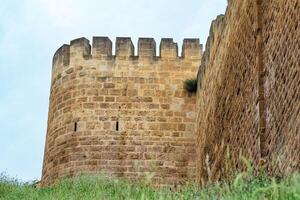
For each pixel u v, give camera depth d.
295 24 17.31
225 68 26.45
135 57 34.81
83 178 25.55
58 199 19.56
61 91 35.09
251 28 22.08
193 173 33.03
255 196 11.75
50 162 34.56
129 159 33.19
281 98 18.30
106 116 33.88
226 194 13.50
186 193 15.40
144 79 34.47
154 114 33.97
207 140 29.80
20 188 24.27
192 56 34.97
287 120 17.56
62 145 34.06
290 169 16.78
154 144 33.50
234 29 24.98
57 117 34.91
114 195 18.38
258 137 20.14
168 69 34.72
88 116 33.91
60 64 35.66
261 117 20.06
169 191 16.20
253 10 21.78
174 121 33.94
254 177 16.50
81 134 33.69
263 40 20.69
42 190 23.39
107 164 33.06
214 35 29.75
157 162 33.19
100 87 34.31
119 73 34.53
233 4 25.45
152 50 34.88
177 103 34.22
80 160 33.28
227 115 25.56
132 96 34.22
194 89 34.41
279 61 18.70
